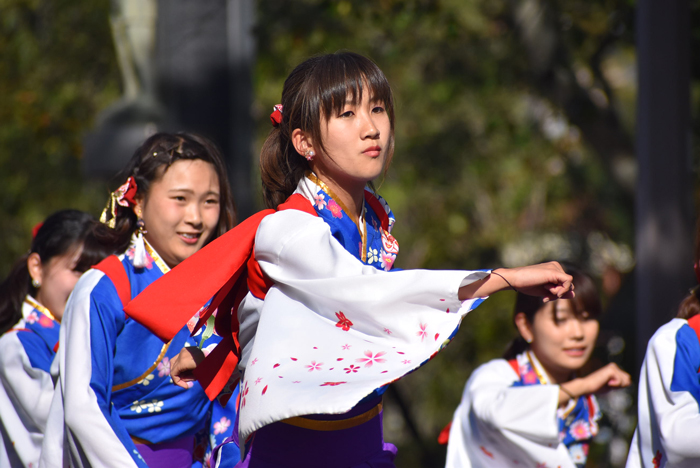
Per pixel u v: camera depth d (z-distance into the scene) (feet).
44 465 31.99
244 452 25.39
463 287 23.66
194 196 34.78
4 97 116.26
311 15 105.19
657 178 59.11
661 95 58.95
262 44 106.52
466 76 118.32
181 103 55.21
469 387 41.96
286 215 25.68
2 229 123.24
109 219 36.06
